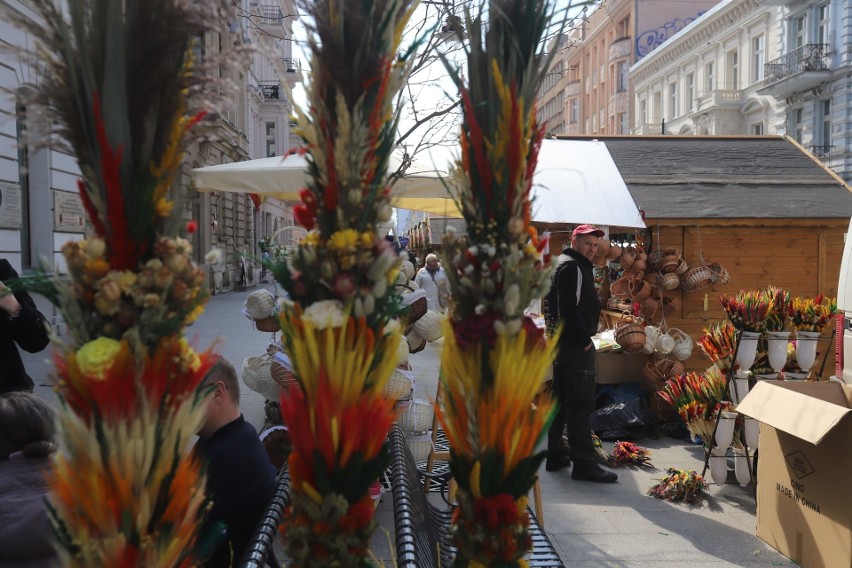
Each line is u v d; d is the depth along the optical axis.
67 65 1.24
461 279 1.64
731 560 3.78
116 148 1.25
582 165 6.95
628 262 6.54
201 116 1.32
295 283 1.55
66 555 1.28
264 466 2.48
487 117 1.63
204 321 14.38
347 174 1.48
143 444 1.25
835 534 3.38
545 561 2.62
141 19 1.26
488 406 1.63
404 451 2.94
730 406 4.68
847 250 4.38
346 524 1.50
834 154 26.19
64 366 1.26
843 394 3.96
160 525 1.30
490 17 1.63
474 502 1.65
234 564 2.38
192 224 1.41
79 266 1.24
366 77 1.49
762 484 4.01
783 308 4.68
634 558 3.80
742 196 6.86
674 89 42.03
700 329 6.64
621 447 5.57
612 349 6.63
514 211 1.63
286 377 4.05
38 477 1.98
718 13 34.97
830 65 26.41
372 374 1.56
